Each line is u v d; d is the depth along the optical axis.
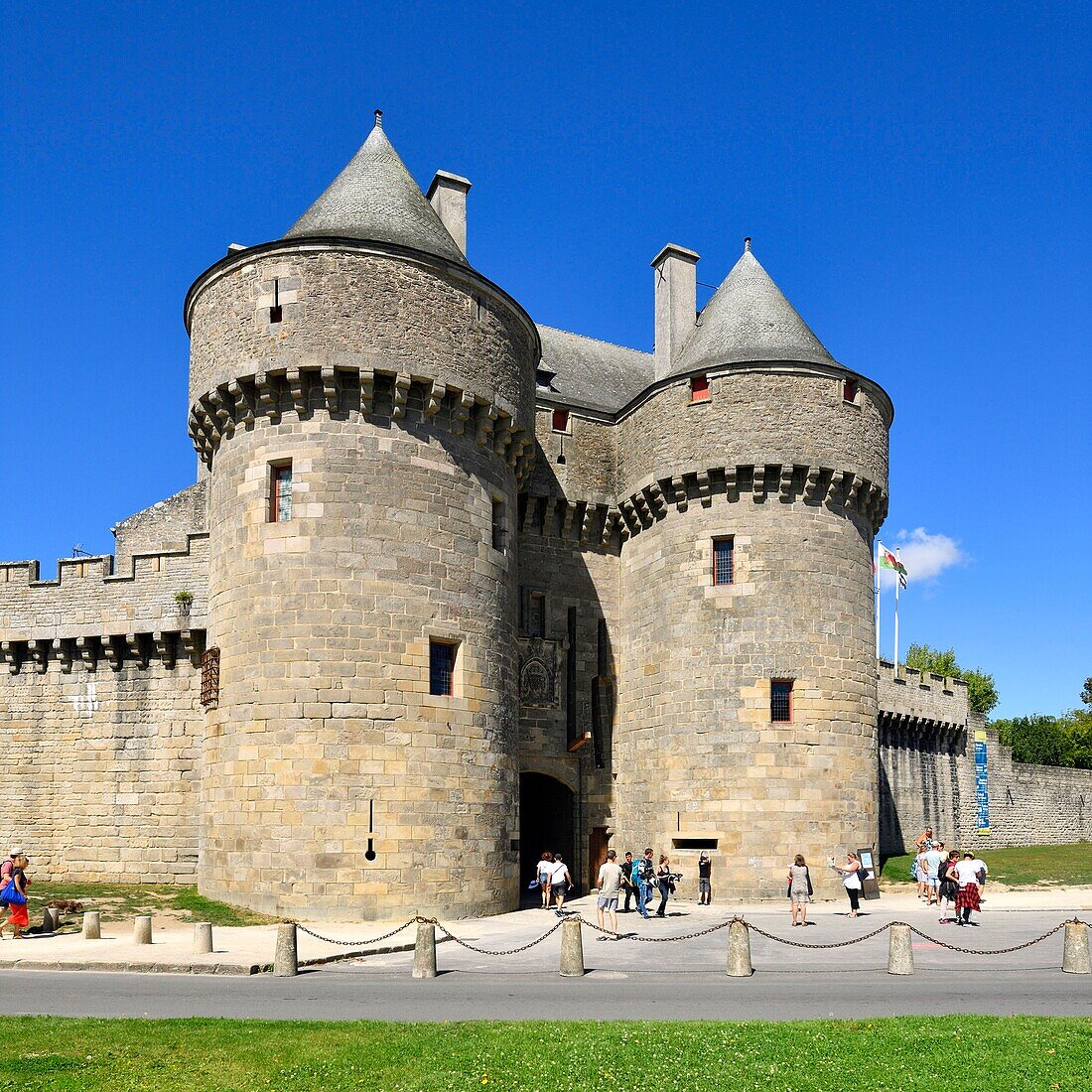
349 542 27.27
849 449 34.50
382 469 27.88
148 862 32.38
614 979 18.61
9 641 34.44
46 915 24.22
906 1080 11.80
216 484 29.42
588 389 40.81
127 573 34.25
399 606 27.50
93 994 16.69
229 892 26.73
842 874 32.25
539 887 36.00
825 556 33.91
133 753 33.12
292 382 27.70
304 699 26.50
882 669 52.00
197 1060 12.31
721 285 38.72
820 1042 13.13
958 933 25.42
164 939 22.83
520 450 31.78
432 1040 13.10
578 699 36.78
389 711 26.89
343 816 26.08
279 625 26.97
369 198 30.72
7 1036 13.32
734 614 33.38
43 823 33.38
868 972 19.48
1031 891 37.03
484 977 18.83
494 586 29.97
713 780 32.62
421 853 26.72
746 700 32.75
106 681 33.75
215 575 28.95
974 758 60.06
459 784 27.80
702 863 31.70
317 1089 11.46
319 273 28.08
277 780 26.30
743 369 34.31
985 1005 15.98
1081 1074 12.01
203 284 29.83
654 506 35.81
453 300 29.36
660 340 41.00
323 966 20.23
